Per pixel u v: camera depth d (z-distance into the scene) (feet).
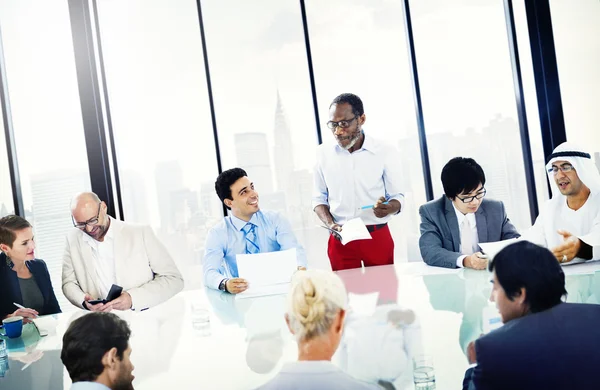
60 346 5.74
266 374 4.30
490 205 8.27
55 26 11.32
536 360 3.36
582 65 11.27
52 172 11.38
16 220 8.14
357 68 11.65
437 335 4.60
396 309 5.36
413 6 11.48
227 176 8.57
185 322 5.96
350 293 6.19
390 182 9.86
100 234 8.42
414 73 11.48
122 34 11.59
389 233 9.87
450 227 8.13
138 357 4.86
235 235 8.71
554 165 7.44
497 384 3.41
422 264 7.93
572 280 5.83
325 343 3.61
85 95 11.08
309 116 11.75
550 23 11.23
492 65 11.47
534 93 11.34
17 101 11.30
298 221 11.82
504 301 3.72
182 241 11.82
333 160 9.93
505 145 11.53
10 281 8.16
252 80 11.73
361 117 9.47
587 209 7.34
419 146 11.62
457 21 11.46
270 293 7.04
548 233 7.57
